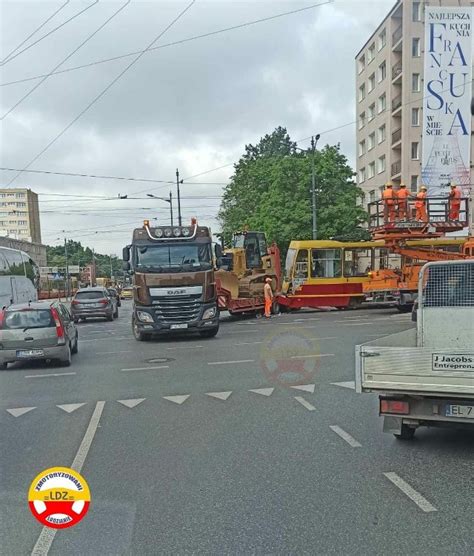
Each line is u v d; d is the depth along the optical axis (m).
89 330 22.83
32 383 10.31
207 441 6.13
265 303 24.16
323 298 25.55
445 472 5.02
